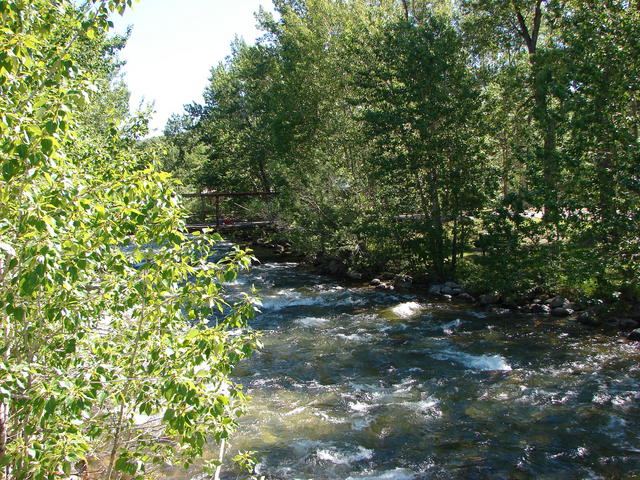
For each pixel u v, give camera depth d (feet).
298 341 49.83
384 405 34.76
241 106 151.23
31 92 14.99
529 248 61.77
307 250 90.58
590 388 36.63
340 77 95.45
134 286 15.38
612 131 53.57
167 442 19.94
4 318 14.82
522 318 56.13
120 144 29.22
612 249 53.52
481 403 34.81
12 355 15.39
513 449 28.63
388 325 55.16
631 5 57.52
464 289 68.49
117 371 15.14
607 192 53.52
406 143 71.36
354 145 87.30
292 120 102.17
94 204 13.93
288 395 36.52
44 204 12.05
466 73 71.56
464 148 69.31
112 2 16.52
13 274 14.17
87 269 14.38
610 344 46.11
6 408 15.88
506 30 95.81
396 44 72.74
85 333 16.25
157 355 14.96
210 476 25.43
